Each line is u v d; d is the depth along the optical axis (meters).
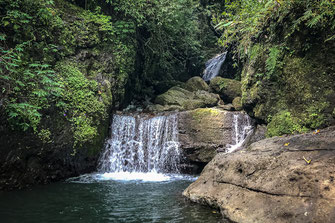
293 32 5.41
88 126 6.32
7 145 4.81
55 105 5.69
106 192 4.85
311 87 5.17
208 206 3.88
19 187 5.06
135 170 7.43
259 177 3.51
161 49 11.02
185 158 7.52
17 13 5.31
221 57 14.08
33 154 5.30
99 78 7.37
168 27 10.38
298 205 2.73
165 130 7.83
